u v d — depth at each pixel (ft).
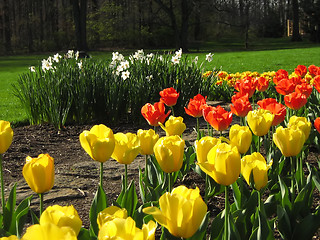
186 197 3.96
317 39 176.24
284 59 82.23
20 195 12.58
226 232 5.78
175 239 5.95
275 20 215.31
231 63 75.51
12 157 17.52
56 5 179.42
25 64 94.38
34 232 2.40
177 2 149.18
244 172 5.98
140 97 23.97
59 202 12.07
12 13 183.52
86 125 23.82
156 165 10.91
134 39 165.78
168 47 162.61
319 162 11.23
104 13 166.61
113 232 2.95
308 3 175.01
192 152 13.19
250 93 13.83
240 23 154.61
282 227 7.62
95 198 6.71
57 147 19.51
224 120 8.63
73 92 24.08
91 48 158.92
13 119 25.76
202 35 191.83
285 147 6.84
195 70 27.81
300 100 11.09
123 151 6.01
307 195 8.36
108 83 24.67
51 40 167.84
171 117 8.79
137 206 8.96
